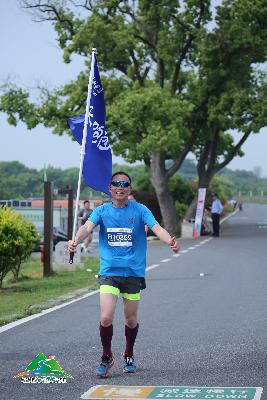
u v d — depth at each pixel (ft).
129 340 31.17
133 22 180.96
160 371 31.09
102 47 173.47
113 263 30.55
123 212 30.73
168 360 33.32
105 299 30.32
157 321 44.75
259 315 46.91
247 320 44.96
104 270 30.66
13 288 67.87
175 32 177.17
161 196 179.01
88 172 42.88
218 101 176.35
